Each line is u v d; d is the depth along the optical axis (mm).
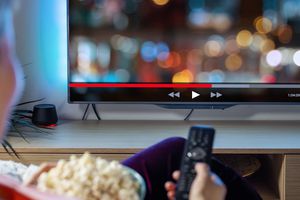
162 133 2367
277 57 2500
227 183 1271
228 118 2666
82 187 778
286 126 2535
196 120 2646
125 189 803
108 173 804
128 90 2516
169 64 2500
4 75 533
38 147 2121
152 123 2576
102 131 2398
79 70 2494
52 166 895
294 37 2484
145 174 1239
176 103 2529
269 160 2369
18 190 569
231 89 2523
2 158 2137
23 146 2129
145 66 2498
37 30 2582
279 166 2209
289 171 2164
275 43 2488
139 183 841
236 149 2133
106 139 2252
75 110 2658
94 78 2502
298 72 2510
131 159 1280
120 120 2641
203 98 2529
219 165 1296
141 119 2660
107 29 2465
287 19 2469
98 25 2463
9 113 565
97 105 2641
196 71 2508
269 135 2346
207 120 2652
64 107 2656
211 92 2523
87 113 2656
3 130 567
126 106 2648
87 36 2469
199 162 928
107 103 2525
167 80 2512
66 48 2580
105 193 791
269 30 2480
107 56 2484
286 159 2148
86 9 2447
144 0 2451
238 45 2490
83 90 2512
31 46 2594
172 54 2492
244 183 1293
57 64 2613
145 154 1286
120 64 2494
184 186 899
